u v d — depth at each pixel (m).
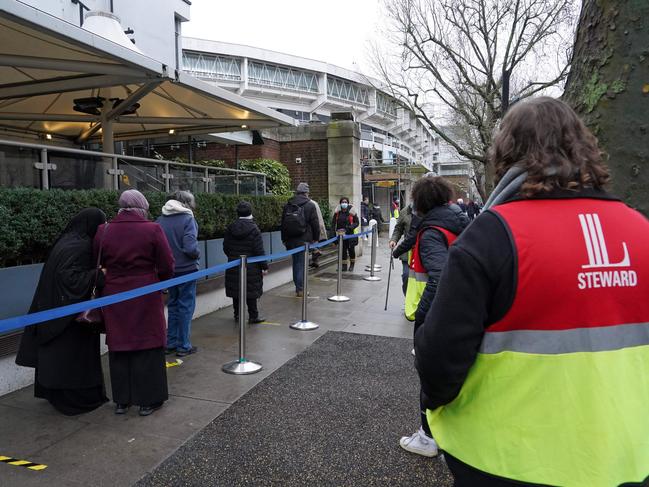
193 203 5.64
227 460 3.29
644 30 1.91
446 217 3.23
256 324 6.86
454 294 1.35
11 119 8.72
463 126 21.14
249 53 51.53
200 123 9.21
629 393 1.30
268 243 9.66
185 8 15.29
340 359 5.35
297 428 3.74
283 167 14.18
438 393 1.43
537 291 1.30
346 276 10.88
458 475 1.45
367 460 3.30
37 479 3.04
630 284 1.33
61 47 5.17
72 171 5.61
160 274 4.04
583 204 1.38
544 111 1.44
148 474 3.11
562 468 1.28
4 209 4.27
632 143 1.92
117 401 3.92
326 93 55.03
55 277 3.70
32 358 3.89
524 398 1.33
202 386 4.57
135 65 5.52
